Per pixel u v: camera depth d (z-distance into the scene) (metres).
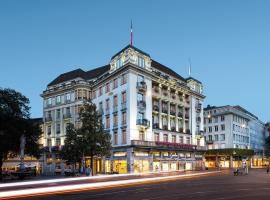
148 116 58.69
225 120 95.88
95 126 46.47
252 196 19.19
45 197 19.12
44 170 71.75
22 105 45.69
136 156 54.50
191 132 71.44
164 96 64.25
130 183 29.70
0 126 42.09
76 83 67.56
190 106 72.56
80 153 45.97
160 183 30.08
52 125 72.50
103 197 18.98
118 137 57.62
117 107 58.72
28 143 46.19
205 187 25.34
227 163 91.00
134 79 56.38
